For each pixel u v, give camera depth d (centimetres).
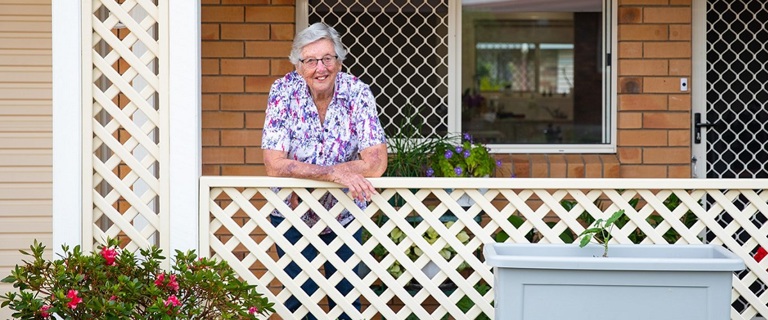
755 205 420
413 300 425
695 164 603
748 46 600
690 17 581
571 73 775
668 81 584
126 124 416
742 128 603
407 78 607
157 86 414
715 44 601
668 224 422
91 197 417
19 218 520
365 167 416
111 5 412
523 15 804
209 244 423
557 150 612
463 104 819
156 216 420
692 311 349
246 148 587
